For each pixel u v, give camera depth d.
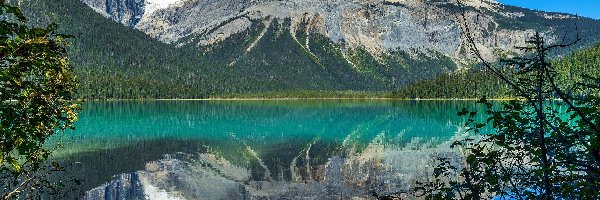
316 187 29.45
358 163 37.31
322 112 116.25
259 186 30.30
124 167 35.19
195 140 53.28
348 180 30.98
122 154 41.19
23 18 5.45
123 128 66.00
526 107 5.24
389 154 41.75
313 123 79.19
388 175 31.67
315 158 40.41
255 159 40.31
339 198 26.52
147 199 26.86
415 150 44.00
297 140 53.78
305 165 37.06
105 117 88.94
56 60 5.93
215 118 91.25
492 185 5.71
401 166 35.09
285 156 41.78
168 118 89.06
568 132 4.98
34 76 5.99
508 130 5.32
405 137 55.69
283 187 29.83
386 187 28.08
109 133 58.44
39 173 26.89
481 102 5.66
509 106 5.37
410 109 123.50
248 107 148.75
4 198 7.25
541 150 5.01
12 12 5.31
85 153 40.06
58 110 6.43
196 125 74.12
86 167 33.84
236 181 31.75
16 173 6.77
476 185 6.00
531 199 5.20
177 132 61.84
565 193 4.91
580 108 4.63
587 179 4.92
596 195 4.80
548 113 5.00
